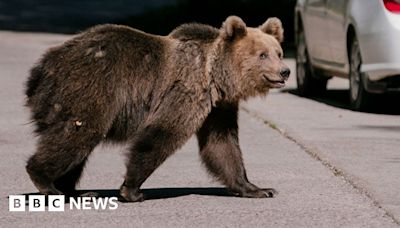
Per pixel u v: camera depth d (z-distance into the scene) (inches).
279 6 1763.0
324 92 983.6
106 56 493.0
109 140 511.2
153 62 501.0
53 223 457.4
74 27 1860.2
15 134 733.3
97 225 452.8
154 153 495.8
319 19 925.2
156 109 500.4
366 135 715.4
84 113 487.2
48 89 489.4
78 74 488.1
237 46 503.8
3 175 578.6
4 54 1352.1
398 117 815.1
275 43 510.6
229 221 460.4
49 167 489.1
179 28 511.2
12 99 923.4
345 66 870.4
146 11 2118.6
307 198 513.3
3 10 2251.5
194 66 499.5
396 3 789.2
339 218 466.6
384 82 802.8
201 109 501.4
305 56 982.4
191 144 694.5
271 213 478.3
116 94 493.7
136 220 462.9
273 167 602.2
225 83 503.2
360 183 544.7
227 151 522.3
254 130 751.1
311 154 644.1
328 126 760.3
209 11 1808.6
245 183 521.3
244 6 1788.9
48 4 2468.0
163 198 516.1
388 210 480.1
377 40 794.2
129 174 498.6
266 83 505.0
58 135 487.2
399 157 628.4
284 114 834.2
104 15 2155.5
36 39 1600.6
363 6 815.1
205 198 516.7
